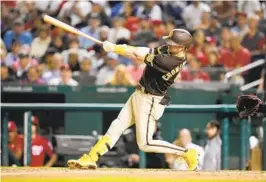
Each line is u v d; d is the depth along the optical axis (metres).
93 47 52.97
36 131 39.28
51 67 49.59
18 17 57.09
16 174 25.17
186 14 55.69
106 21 55.91
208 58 50.69
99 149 28.58
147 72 28.39
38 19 56.31
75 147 39.31
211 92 40.03
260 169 37.44
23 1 57.88
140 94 28.58
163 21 55.12
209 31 54.44
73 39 52.69
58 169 27.89
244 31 53.25
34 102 40.69
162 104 28.69
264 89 41.50
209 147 37.44
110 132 28.83
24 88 40.53
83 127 39.41
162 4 57.06
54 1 57.34
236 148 38.84
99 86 40.19
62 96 40.44
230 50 51.22
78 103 39.84
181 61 28.02
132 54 28.06
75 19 55.78
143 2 56.91
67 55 50.78
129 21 54.50
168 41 27.80
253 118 39.09
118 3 57.19
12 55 52.25
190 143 37.25
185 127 38.69
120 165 39.00
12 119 39.66
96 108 38.12
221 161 37.25
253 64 49.34
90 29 53.94
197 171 27.67
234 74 48.62
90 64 49.34
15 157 39.09
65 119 39.56
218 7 56.09
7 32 55.34
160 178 24.41
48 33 53.72
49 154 39.41
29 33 55.09
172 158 38.06
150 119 28.73
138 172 26.48
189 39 27.86
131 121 29.02
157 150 29.03
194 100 39.84
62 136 39.38
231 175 25.80
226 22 55.44
